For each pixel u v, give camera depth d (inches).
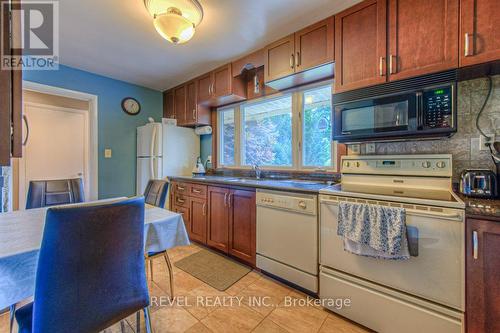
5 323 56.6
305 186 72.7
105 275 35.9
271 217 76.3
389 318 51.9
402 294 50.4
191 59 103.4
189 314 61.1
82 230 32.2
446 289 45.2
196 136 139.9
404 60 57.6
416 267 48.3
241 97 112.8
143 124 140.3
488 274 41.1
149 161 125.6
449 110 51.4
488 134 57.2
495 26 46.8
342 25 68.9
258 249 80.6
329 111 89.6
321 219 63.2
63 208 30.4
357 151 79.1
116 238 36.3
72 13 70.0
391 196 52.2
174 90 140.8
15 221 51.8
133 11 69.2
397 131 58.1
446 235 45.0
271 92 106.5
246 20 74.5
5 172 87.0
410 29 56.9
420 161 62.0
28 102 120.4
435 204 46.7
